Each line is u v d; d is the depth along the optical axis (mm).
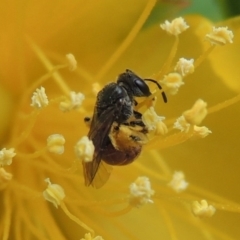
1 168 100
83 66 111
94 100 107
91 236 101
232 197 109
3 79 108
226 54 107
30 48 108
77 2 107
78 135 109
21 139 104
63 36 109
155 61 111
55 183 108
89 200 104
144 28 111
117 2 109
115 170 106
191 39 110
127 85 97
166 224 107
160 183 109
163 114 111
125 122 96
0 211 106
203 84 110
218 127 110
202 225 105
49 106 109
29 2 105
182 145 111
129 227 110
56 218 108
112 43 110
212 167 110
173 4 109
